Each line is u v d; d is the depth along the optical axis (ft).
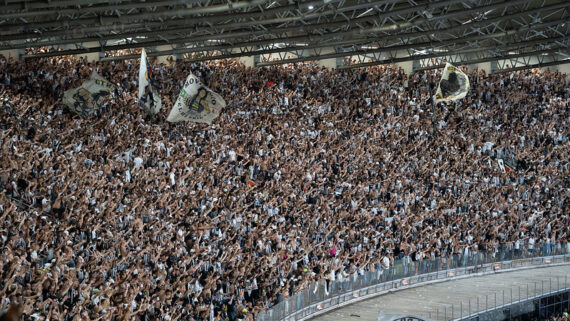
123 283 118.93
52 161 156.97
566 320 200.64
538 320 198.80
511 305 186.60
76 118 193.67
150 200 159.43
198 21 201.98
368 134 255.70
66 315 107.65
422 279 203.72
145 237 142.72
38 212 133.08
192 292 136.56
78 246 128.88
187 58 272.92
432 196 234.17
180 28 220.43
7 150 148.97
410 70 322.96
